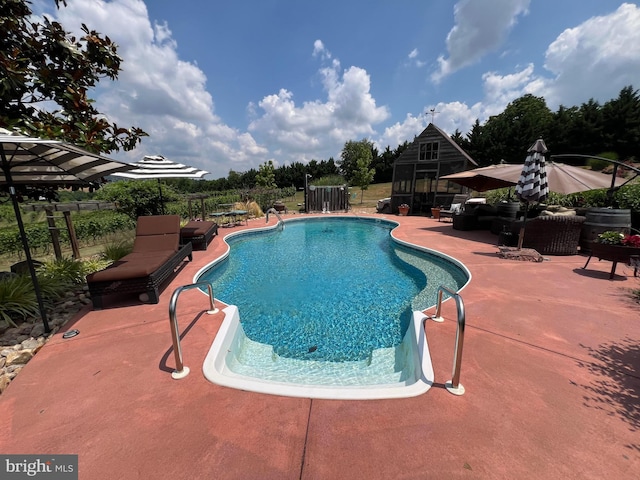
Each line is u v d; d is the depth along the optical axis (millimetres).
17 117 4340
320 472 1733
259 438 1978
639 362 2734
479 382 2490
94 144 4898
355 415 2162
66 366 2824
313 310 5047
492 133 33062
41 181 4828
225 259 7785
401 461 1792
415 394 2348
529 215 8547
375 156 43906
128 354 3016
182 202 14594
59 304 4367
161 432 2041
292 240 11086
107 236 9445
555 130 29516
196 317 3842
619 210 6266
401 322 4617
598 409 2178
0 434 2049
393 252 9102
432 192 15836
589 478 1674
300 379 3105
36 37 4516
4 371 2875
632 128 26062
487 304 4098
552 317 3678
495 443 1904
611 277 5047
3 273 4820
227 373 2939
